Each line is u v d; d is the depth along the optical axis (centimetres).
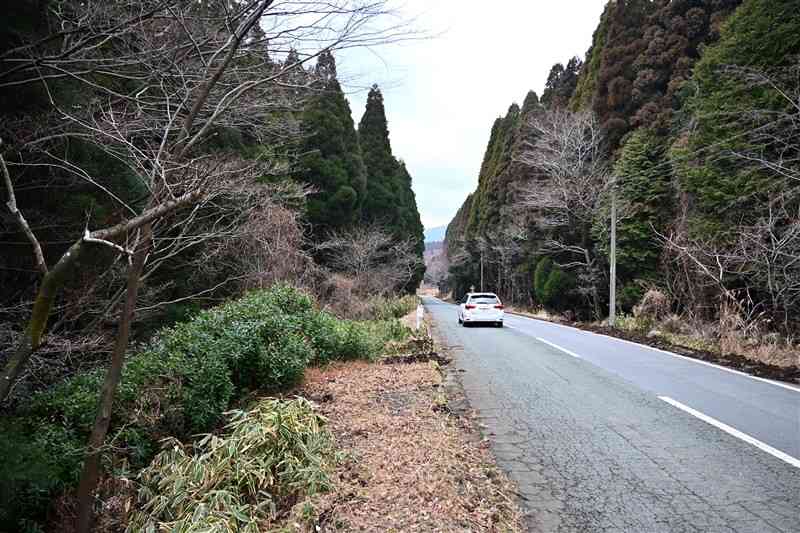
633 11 2675
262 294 978
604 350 1255
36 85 588
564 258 2920
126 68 546
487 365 1027
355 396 721
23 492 403
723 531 352
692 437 559
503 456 503
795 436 561
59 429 462
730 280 1417
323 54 466
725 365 1032
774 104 1374
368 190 3059
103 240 295
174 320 944
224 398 593
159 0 470
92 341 582
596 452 513
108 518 427
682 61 2328
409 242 3172
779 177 1362
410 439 525
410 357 1057
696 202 1816
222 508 355
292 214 1213
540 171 3259
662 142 2277
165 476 417
